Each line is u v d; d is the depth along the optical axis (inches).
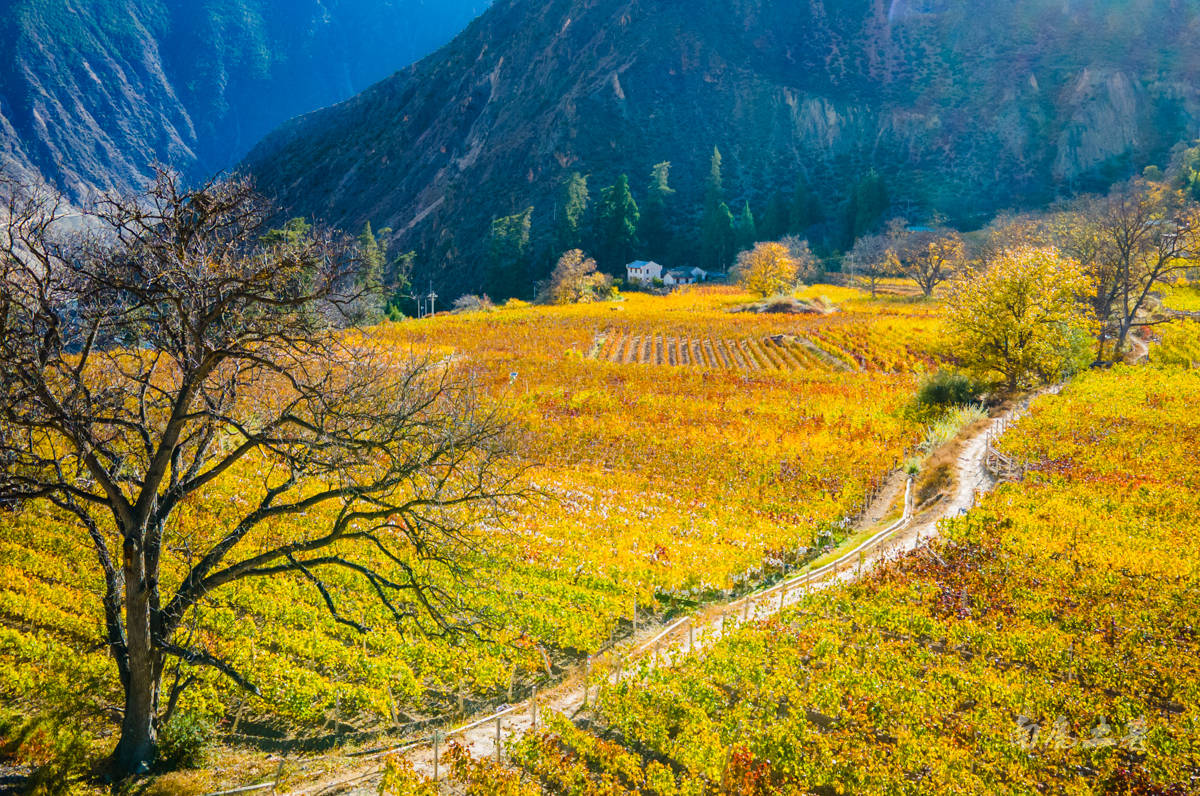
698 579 964.6
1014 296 1913.1
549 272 6018.7
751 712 640.4
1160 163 5984.3
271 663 747.4
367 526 1073.5
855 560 1010.1
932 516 1154.7
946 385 1884.8
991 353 1988.2
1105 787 527.8
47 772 575.8
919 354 2613.2
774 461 1467.8
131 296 547.2
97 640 800.9
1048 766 548.7
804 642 742.5
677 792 544.1
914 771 557.6
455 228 7204.7
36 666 741.3
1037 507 1067.9
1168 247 2436.0
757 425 1780.3
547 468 1445.6
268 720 699.4
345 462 595.8
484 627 764.6
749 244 6299.2
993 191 6323.8
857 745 575.5
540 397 2122.3
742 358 2859.3
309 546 620.7
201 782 581.3
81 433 532.4
